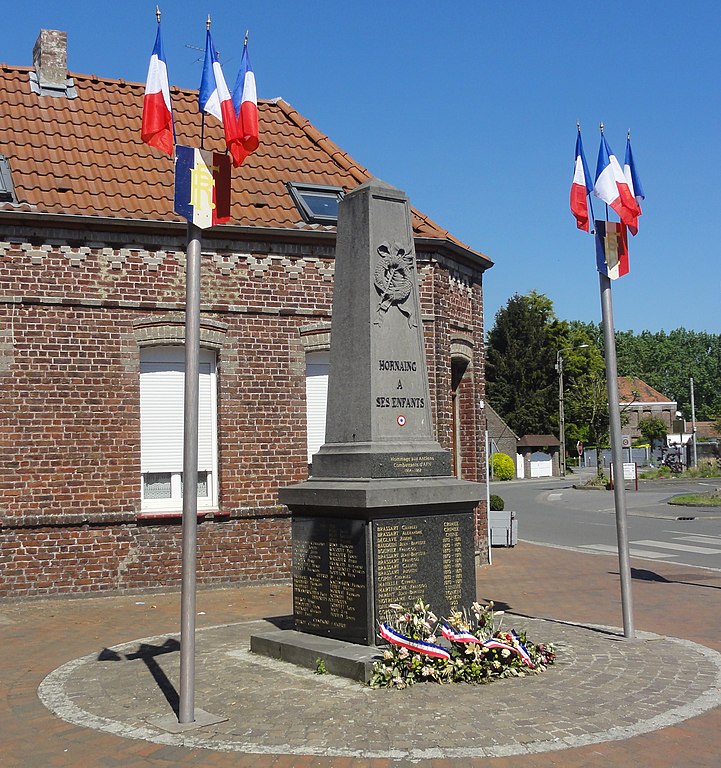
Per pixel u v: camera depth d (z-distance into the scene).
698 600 12.23
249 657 8.80
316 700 7.19
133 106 16.64
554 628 10.04
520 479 66.19
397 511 8.45
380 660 7.72
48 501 13.15
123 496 13.55
